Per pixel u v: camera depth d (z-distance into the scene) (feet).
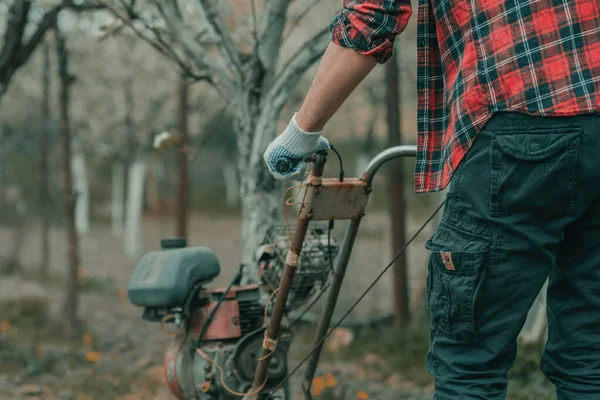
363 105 37.60
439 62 5.69
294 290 8.45
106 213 117.39
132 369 15.49
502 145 4.88
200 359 8.81
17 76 37.14
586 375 5.43
